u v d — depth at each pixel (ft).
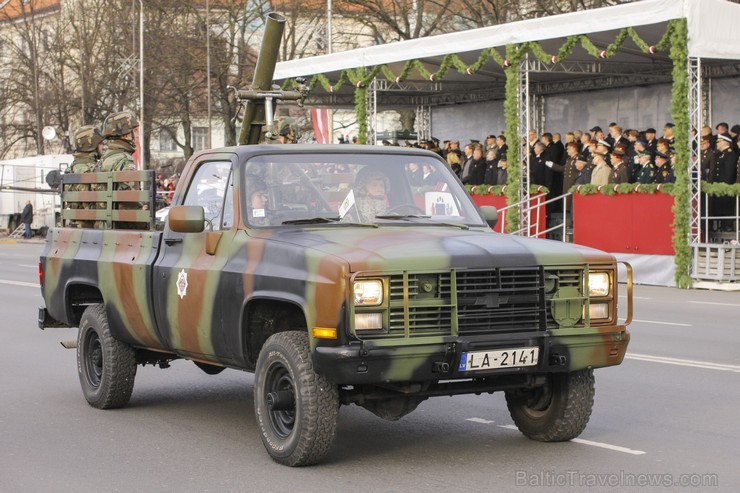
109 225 31.78
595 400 31.48
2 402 32.45
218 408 31.32
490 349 22.36
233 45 166.61
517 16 136.05
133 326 29.35
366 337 21.81
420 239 23.65
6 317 55.72
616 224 73.77
